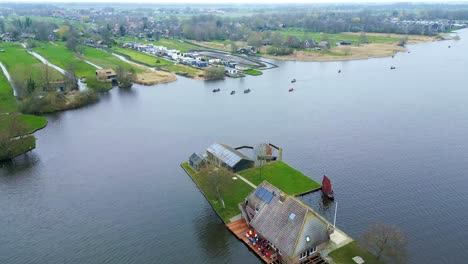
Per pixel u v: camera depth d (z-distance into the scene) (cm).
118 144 14850
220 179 10875
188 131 16162
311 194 10969
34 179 12094
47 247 8938
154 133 16000
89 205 10619
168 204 10631
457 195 10806
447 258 8394
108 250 8825
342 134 15425
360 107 19000
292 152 13762
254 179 11662
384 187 11269
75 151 14212
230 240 9088
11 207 10562
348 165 12669
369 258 8181
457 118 17062
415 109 18462
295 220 8294
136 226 9669
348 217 9812
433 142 14438
